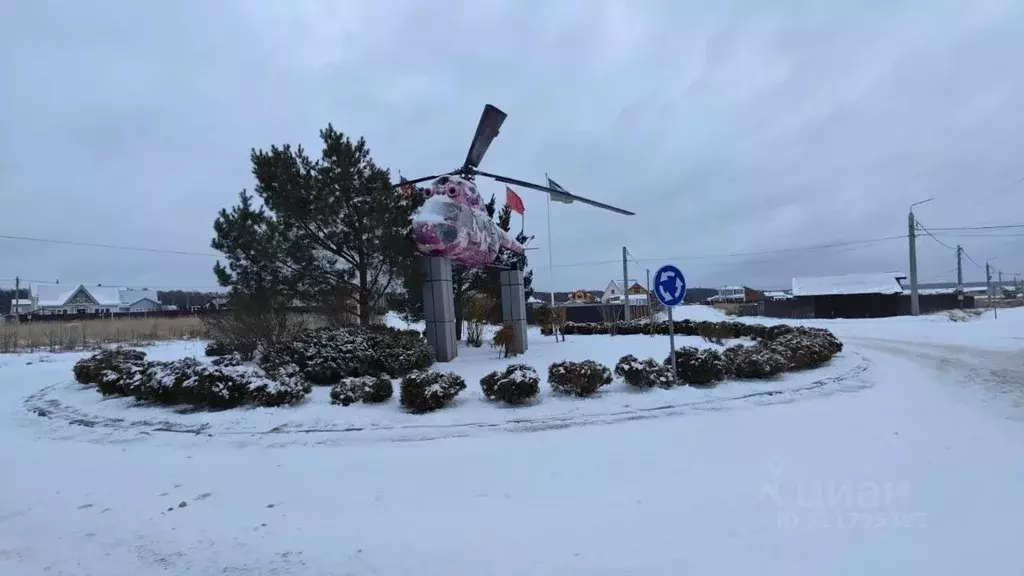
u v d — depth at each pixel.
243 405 9.62
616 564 3.86
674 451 6.64
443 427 8.10
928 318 34.72
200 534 4.68
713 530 4.37
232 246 14.84
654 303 36.12
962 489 5.18
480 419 8.45
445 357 14.77
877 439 7.04
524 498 5.25
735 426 7.83
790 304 46.28
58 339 26.70
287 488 5.77
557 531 4.46
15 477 6.38
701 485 5.44
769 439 7.10
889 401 9.59
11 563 4.25
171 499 5.55
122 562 4.24
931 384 11.35
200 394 9.47
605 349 18.11
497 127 13.62
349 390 9.56
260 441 7.66
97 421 9.32
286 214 14.67
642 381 10.25
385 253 15.14
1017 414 8.55
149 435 8.19
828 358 13.76
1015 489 5.17
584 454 6.63
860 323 32.78
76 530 4.84
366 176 15.14
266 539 4.53
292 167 14.76
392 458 6.73
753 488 5.32
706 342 20.58
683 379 10.77
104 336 28.23
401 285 17.11
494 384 9.46
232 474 6.29
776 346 12.93
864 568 3.68
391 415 8.79
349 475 6.13
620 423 8.14
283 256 14.88
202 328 27.84
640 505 4.96
